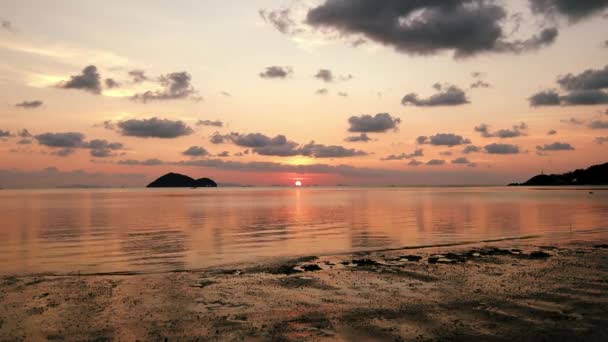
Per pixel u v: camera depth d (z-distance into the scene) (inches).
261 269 677.9
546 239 1031.6
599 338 348.8
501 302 456.4
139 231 1315.2
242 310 443.5
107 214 2127.2
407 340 351.3
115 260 804.0
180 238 1136.2
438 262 716.7
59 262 783.7
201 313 434.0
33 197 5610.2
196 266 734.5
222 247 970.7
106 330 382.9
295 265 714.8
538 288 515.8
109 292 524.4
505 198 3998.5
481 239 1065.5
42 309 450.0
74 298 495.5
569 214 1868.8
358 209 2450.8
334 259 778.8
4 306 461.7
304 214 2063.2
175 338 362.0
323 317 415.5
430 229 1326.3
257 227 1430.9
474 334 362.0
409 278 591.2
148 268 718.5
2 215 2060.8
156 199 4586.6
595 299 462.0
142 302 477.1
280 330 379.6
